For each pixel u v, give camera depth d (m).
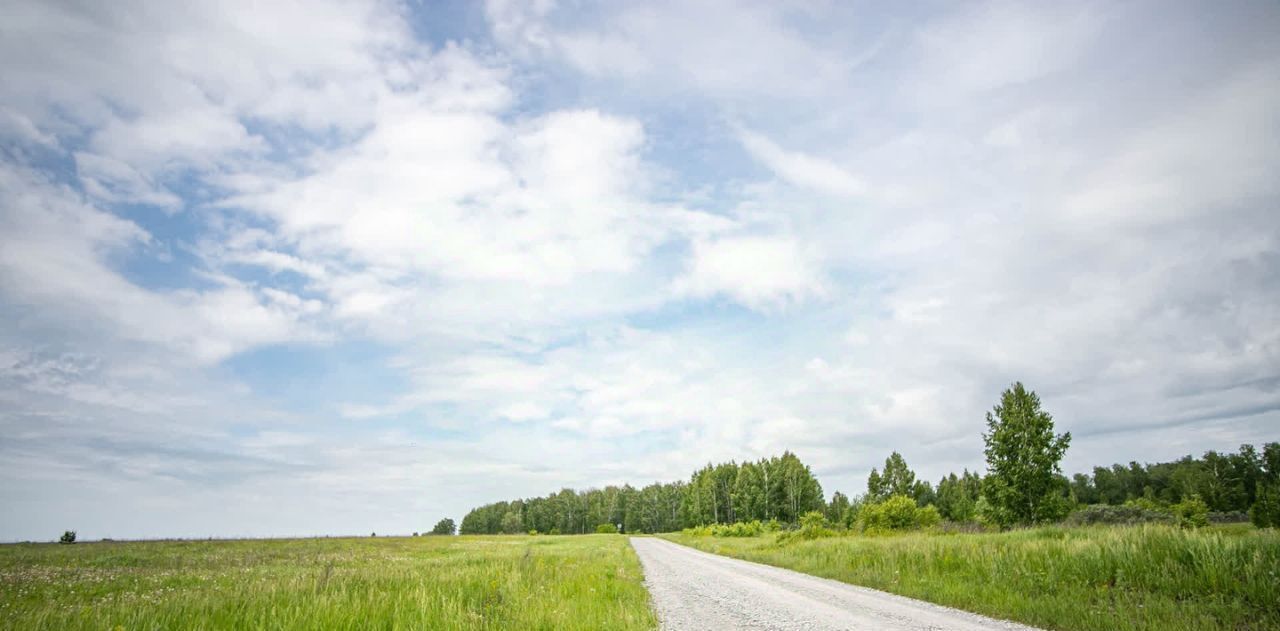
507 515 176.12
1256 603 9.66
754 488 107.38
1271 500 41.22
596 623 9.62
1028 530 20.12
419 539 69.69
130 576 21.23
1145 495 87.69
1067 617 9.73
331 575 15.79
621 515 163.75
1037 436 29.97
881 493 80.00
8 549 37.19
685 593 15.02
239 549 41.22
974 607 11.39
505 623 9.44
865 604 12.33
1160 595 10.77
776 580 18.16
